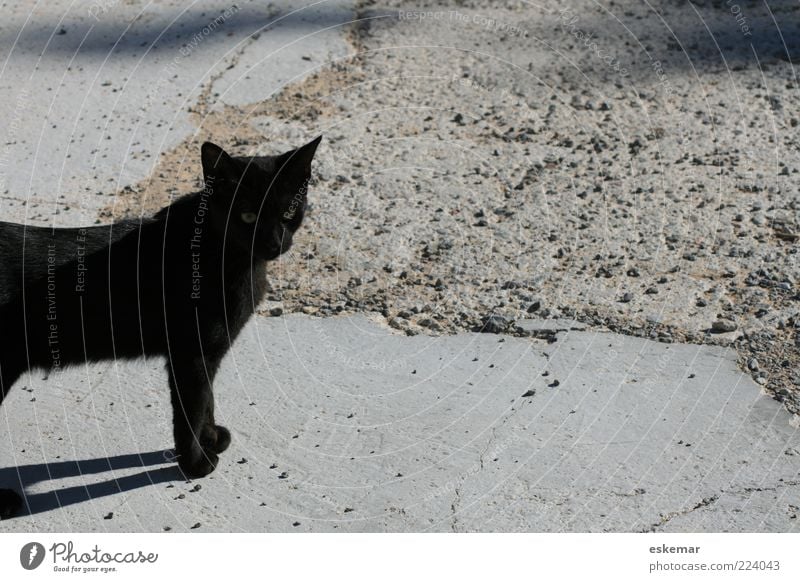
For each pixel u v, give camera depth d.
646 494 3.99
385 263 5.73
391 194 6.39
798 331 5.02
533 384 4.70
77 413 4.55
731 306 5.25
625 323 5.14
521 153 6.82
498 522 3.88
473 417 4.48
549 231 6.01
